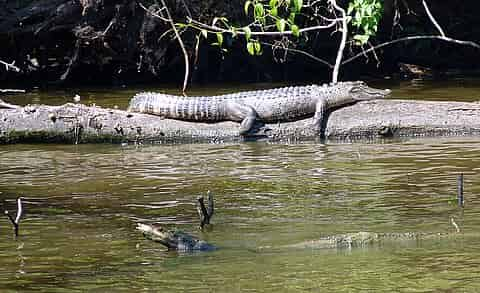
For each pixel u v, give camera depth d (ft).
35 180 53.06
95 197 48.16
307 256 35.55
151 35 102.68
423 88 94.84
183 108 67.51
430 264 33.88
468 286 31.09
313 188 49.21
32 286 32.30
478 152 58.44
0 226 42.01
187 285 31.94
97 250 37.24
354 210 43.68
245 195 47.83
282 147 63.77
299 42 107.45
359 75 113.60
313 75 113.19
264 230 40.06
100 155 61.41
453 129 65.77
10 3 102.63
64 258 36.01
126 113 67.15
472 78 105.50
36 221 42.91
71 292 31.48
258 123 67.41
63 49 105.40
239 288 31.50
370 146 62.69
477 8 115.44
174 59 106.73
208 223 41.22
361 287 31.30
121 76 107.96
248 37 63.46
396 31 113.50
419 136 65.77
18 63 104.88
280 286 31.63
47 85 105.91
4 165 58.03
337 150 61.52
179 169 55.77
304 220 41.83
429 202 44.93
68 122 66.03
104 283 32.45
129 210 44.93
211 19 101.30
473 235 37.99
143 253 36.63
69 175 54.39
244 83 106.01
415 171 53.06
